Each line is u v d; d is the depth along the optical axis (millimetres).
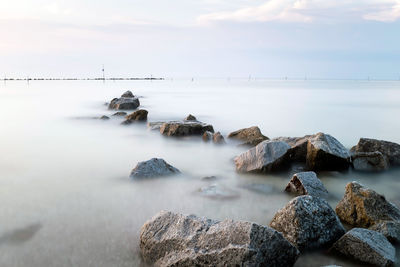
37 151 16250
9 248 6816
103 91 71375
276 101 47188
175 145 17234
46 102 42531
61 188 10609
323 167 11977
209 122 27141
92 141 18625
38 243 7016
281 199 9516
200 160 14266
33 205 9141
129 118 25016
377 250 5953
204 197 9633
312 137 13281
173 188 10391
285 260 5539
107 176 11898
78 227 7746
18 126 23844
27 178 11766
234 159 13711
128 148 16797
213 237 5551
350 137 21094
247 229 5383
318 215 6684
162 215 6492
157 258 6000
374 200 7652
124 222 8008
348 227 7680
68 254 6574
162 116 30734
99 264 6238
